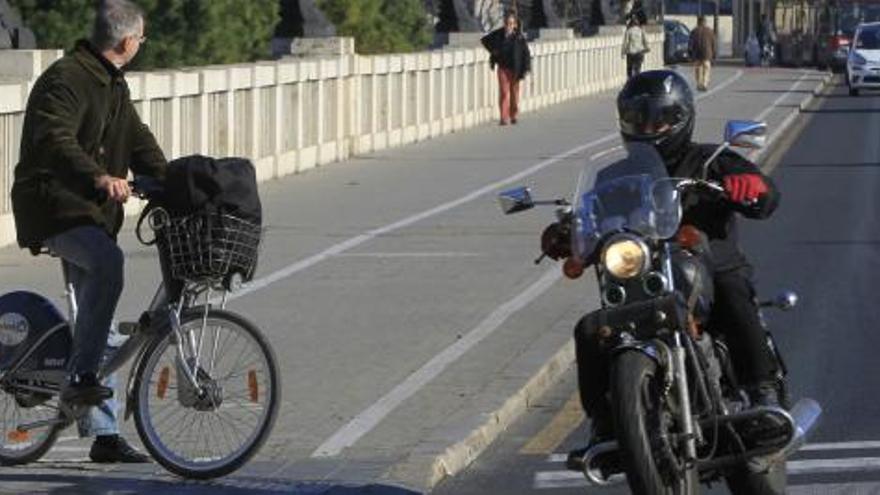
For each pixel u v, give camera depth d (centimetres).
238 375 2525
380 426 2861
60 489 2497
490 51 11206
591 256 2158
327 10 10669
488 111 11562
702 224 2280
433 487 2589
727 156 2278
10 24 5412
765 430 2189
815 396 3200
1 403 2647
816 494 2498
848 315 4100
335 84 8238
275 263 4825
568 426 3030
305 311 4022
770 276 4759
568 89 14388
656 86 2231
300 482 2530
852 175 7950
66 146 2469
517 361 3397
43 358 2592
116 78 2558
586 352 2127
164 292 2512
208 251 2419
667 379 2097
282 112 7481
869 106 13938
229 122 6856
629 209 2148
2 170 5059
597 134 10219
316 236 5425
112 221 2569
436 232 5522
